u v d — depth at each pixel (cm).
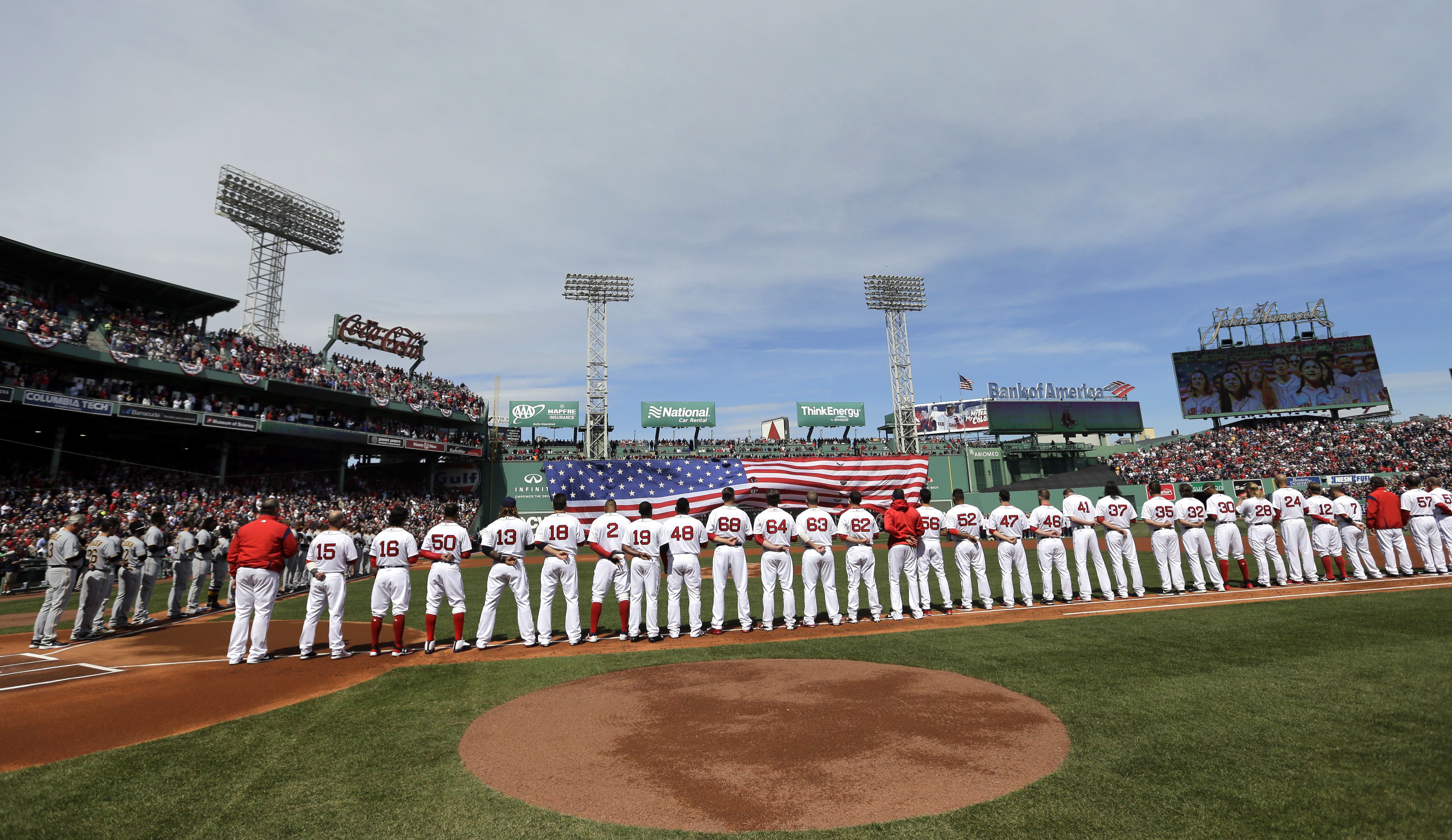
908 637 962
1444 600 1066
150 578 1332
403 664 879
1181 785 434
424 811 432
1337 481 4506
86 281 3309
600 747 548
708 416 5444
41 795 466
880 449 5662
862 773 479
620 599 1009
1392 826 370
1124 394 6081
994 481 5488
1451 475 4288
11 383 2667
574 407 5197
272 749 556
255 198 4194
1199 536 1305
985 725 570
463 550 959
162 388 3247
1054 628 982
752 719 608
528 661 873
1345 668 693
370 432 4119
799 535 1081
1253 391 5328
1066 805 414
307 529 2059
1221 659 750
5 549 2236
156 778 496
